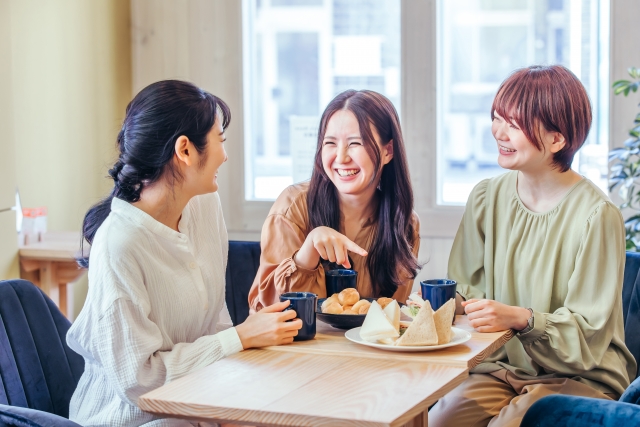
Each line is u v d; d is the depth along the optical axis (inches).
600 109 128.0
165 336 60.7
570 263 69.7
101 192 137.9
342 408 43.6
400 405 44.0
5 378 62.5
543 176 71.9
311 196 72.8
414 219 75.0
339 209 72.6
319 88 139.7
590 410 53.2
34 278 110.6
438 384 47.9
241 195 141.0
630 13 123.0
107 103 138.4
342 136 67.7
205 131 60.7
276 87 141.0
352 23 137.2
